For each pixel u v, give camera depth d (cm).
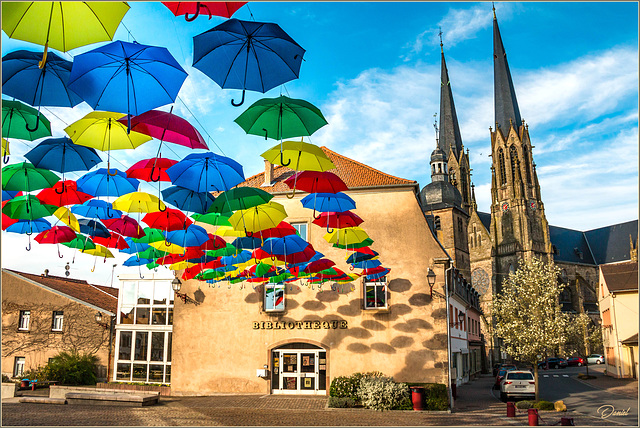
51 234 1305
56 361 2681
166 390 2283
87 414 1641
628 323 3719
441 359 2058
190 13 564
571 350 4466
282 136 834
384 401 1869
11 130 785
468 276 7481
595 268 9856
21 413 1645
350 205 1373
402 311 2139
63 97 732
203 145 793
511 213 9175
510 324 2541
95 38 574
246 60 681
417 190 2372
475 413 1872
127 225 1324
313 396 2139
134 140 814
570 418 1406
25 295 2931
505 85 9850
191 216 1452
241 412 1739
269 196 1173
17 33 557
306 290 2253
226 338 2288
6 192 1034
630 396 2578
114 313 2786
